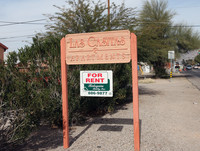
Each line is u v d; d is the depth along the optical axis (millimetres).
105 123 6727
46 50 5953
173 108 8641
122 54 4594
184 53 29094
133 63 4496
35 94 4625
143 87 17109
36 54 5781
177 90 14688
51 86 5734
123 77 9188
